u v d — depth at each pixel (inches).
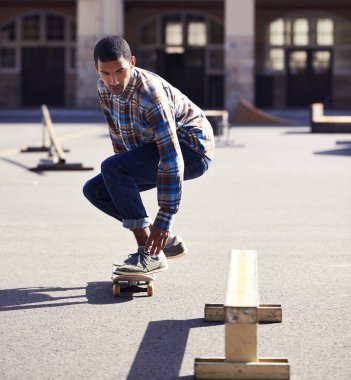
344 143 851.4
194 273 274.7
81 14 1488.7
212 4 1697.8
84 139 900.0
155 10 1708.9
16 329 212.4
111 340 202.8
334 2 1678.2
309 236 346.6
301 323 216.7
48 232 356.5
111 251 314.5
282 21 1699.1
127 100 225.9
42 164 604.7
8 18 1722.4
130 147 240.1
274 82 1706.4
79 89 1510.8
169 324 215.8
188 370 181.5
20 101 1738.4
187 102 237.6
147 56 1726.1
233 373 170.6
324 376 177.3
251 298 176.2
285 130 1060.5
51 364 186.1
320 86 1705.2
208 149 239.1
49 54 1733.5
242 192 486.9
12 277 269.4
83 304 235.5
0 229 364.8
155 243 222.8
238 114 1219.2
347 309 230.4
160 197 223.0
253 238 342.0
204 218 394.0
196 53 1721.2
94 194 248.7
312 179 548.7
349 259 299.0
